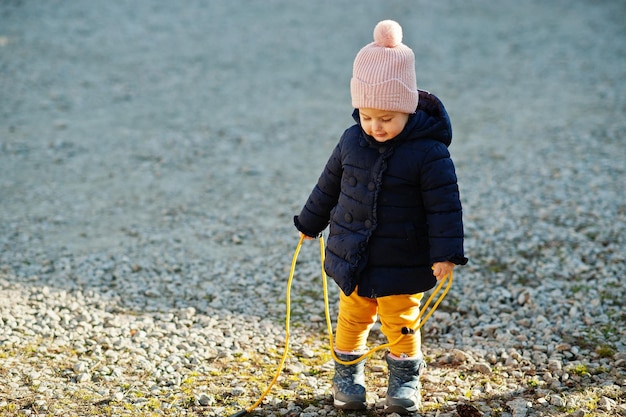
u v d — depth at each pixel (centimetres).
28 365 371
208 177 725
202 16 1497
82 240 568
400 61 290
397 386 329
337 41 1347
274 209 646
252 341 413
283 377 370
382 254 306
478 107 977
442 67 1187
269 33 1391
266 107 979
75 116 910
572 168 722
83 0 1554
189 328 429
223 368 379
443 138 306
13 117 895
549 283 484
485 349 401
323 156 802
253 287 492
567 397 343
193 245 564
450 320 439
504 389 355
